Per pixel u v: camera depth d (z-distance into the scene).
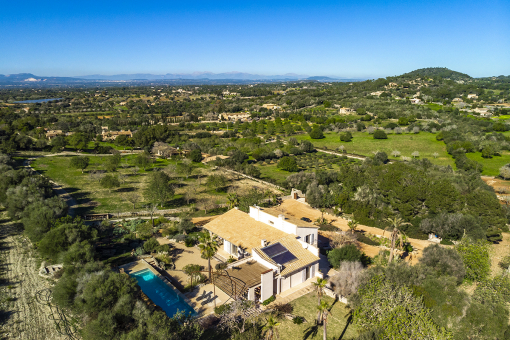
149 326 22.86
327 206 63.06
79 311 27.28
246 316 27.77
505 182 79.56
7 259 38.78
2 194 54.22
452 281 29.03
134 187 74.44
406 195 53.16
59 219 42.59
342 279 31.98
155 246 41.97
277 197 68.31
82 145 113.19
